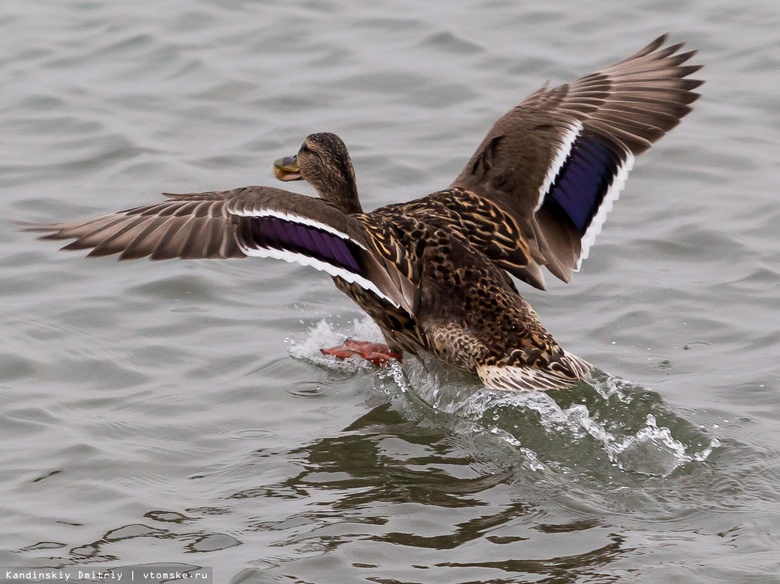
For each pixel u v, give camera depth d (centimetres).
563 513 992
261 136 1742
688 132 1728
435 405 1179
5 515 1005
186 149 1712
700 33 1961
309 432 1137
